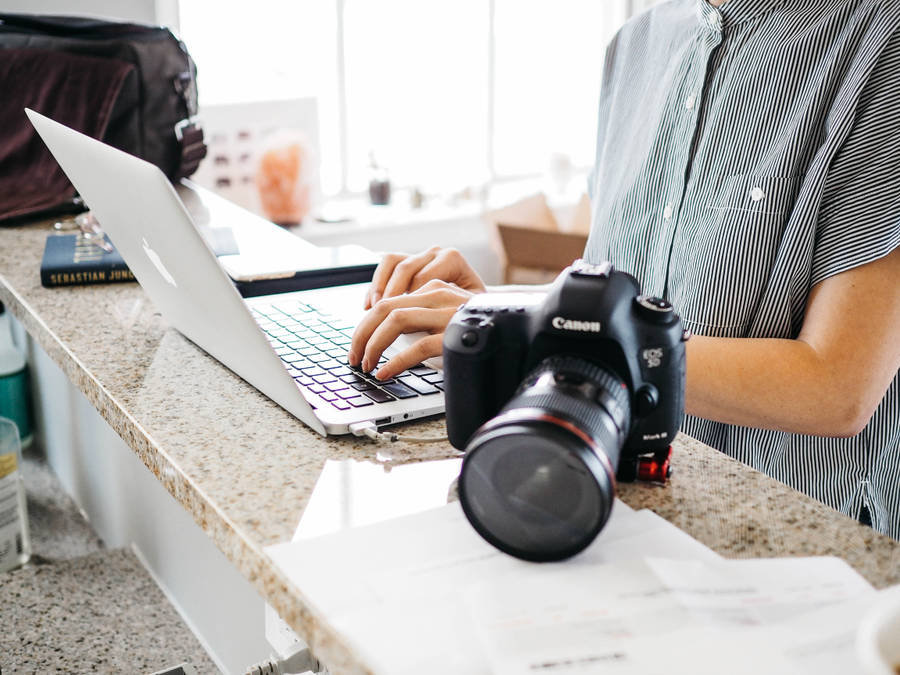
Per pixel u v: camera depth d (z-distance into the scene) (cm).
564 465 48
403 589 49
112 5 238
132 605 120
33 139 150
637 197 112
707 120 102
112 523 146
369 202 309
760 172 95
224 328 72
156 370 83
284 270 106
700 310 98
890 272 81
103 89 152
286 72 282
